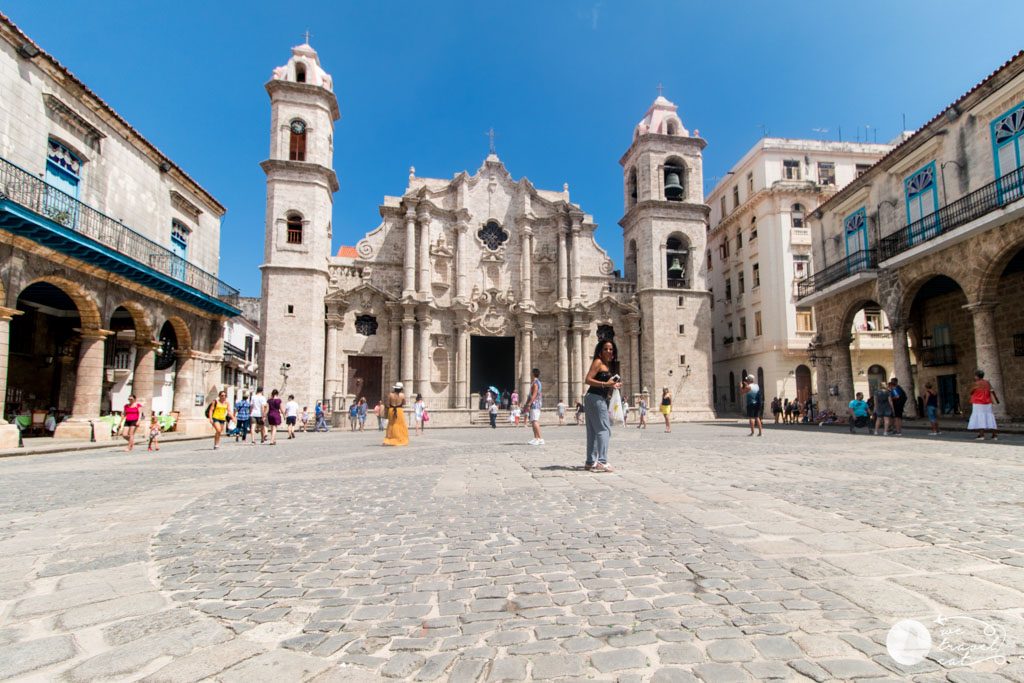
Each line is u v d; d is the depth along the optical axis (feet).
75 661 9.28
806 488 24.04
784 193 132.05
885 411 63.21
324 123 122.93
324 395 118.01
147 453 52.60
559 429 92.89
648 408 127.24
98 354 63.77
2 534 18.24
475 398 119.65
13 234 50.42
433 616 11.05
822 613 10.67
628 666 8.84
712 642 9.60
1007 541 15.12
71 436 61.16
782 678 8.34
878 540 15.47
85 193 63.98
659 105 144.36
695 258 136.15
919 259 71.05
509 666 8.93
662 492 23.32
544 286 138.51
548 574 13.34
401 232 132.16
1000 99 60.34
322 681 8.53
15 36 53.16
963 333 82.17
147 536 17.78
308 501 23.65
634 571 13.39
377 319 125.90
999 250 59.31
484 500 22.71
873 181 82.53
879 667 8.61
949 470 30.01
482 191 140.15
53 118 58.85
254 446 61.72
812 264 98.68
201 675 8.73
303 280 115.03
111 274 63.57
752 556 14.29
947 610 10.60
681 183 142.41
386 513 20.71
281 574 13.82
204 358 87.20
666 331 131.64
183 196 83.71
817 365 94.73
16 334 75.15
